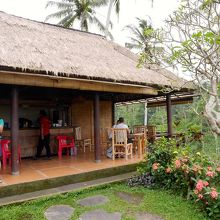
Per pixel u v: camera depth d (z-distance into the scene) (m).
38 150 7.59
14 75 5.04
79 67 5.80
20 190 4.61
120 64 7.57
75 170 5.66
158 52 4.10
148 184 5.23
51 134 8.15
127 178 5.70
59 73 5.10
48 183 4.96
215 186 4.30
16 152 5.27
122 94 9.22
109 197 4.67
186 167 4.45
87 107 9.64
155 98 10.65
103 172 5.80
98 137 6.59
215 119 3.52
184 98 10.05
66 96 9.28
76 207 4.20
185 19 3.72
